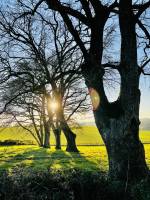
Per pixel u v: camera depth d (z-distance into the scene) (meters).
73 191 10.02
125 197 10.50
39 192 9.86
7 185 9.51
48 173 11.19
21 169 12.55
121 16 17.22
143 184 12.58
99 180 10.64
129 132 16.50
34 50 31.75
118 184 10.84
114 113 16.83
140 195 11.15
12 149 59.09
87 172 11.27
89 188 10.13
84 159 34.44
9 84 30.53
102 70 17.42
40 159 35.06
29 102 51.56
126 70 17.03
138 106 17.05
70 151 49.47
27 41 31.27
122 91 17.00
